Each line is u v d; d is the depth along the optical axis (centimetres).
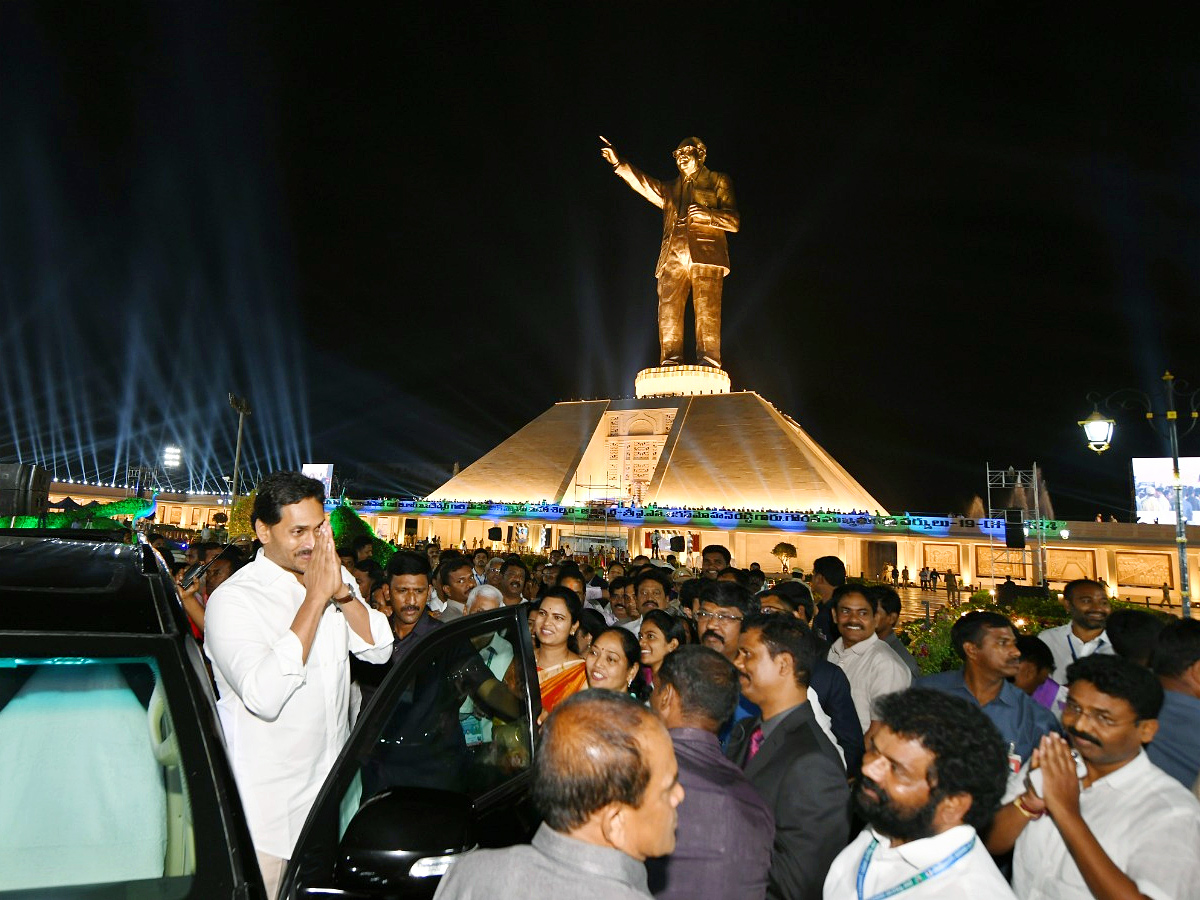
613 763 174
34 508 1584
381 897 239
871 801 231
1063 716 296
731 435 4519
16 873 190
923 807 223
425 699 345
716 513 3778
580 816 175
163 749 208
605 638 424
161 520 5881
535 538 4269
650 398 4962
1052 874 282
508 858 179
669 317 5100
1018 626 1381
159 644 212
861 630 541
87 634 204
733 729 391
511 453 5106
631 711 186
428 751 330
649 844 180
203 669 226
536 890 170
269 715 278
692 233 4941
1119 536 3438
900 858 232
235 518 1953
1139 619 505
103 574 252
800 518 3672
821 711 428
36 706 212
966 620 441
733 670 300
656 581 693
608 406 5109
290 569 330
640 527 3947
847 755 429
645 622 505
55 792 203
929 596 3203
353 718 411
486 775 321
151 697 212
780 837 293
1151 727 283
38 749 207
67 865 193
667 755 185
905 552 3781
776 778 305
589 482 4819
